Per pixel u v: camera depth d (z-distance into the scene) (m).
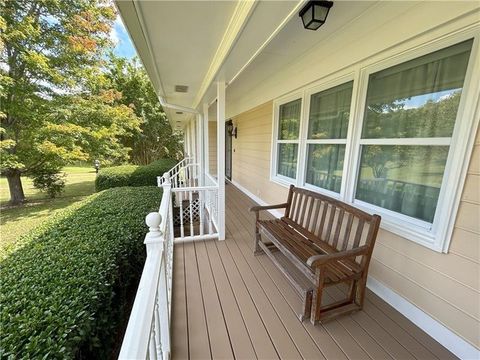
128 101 16.00
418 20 1.61
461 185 1.46
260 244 2.60
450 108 1.54
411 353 1.50
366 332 1.65
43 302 1.49
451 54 1.51
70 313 1.41
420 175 1.76
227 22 1.74
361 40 2.10
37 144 7.61
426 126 1.70
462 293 1.48
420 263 1.72
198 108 5.64
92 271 1.87
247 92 5.34
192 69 2.93
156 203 4.29
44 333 1.25
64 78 7.91
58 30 7.89
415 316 1.74
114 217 3.35
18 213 7.62
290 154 3.74
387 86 1.98
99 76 9.09
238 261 2.60
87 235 2.64
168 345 1.39
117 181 8.34
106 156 11.05
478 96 1.36
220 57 2.32
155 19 1.68
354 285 1.83
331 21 1.98
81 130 8.32
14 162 7.49
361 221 1.82
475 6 1.31
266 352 1.49
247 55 2.17
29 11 7.24
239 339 1.58
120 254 2.28
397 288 1.90
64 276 1.80
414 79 1.76
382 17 1.83
